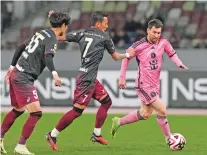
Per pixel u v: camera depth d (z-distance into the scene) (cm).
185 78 5328
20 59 2658
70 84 5466
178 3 6856
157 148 3014
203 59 5728
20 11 6719
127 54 2909
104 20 2916
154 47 2884
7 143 3231
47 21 6700
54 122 4359
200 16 6725
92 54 2877
